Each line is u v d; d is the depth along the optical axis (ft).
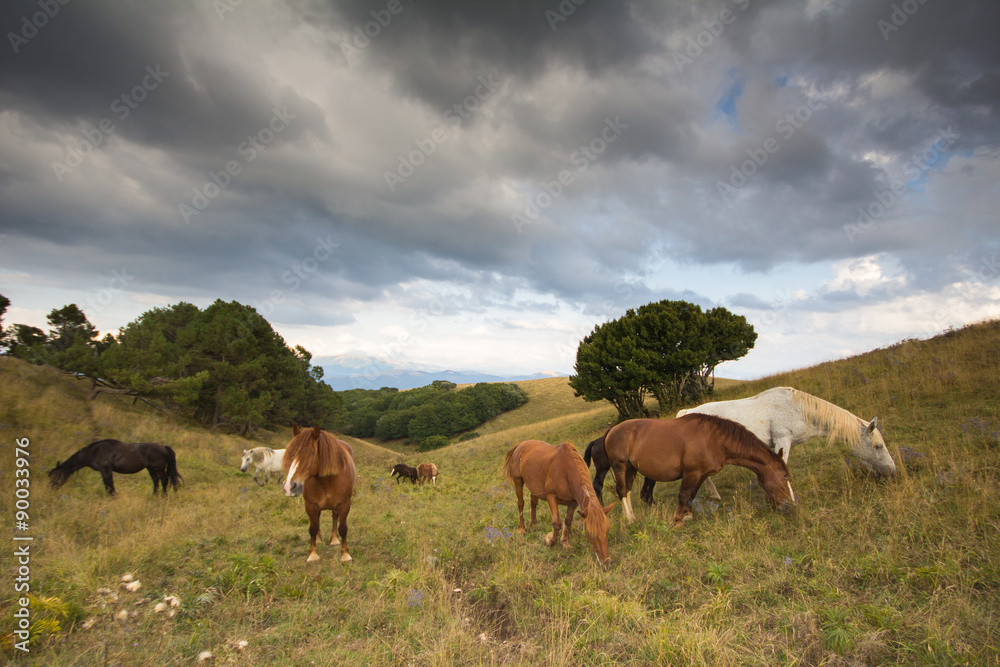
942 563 14.29
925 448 25.16
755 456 21.01
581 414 105.09
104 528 23.75
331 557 20.20
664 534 20.26
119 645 12.52
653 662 11.09
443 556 19.54
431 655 11.48
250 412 88.02
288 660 11.78
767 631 12.28
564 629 12.63
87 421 57.31
